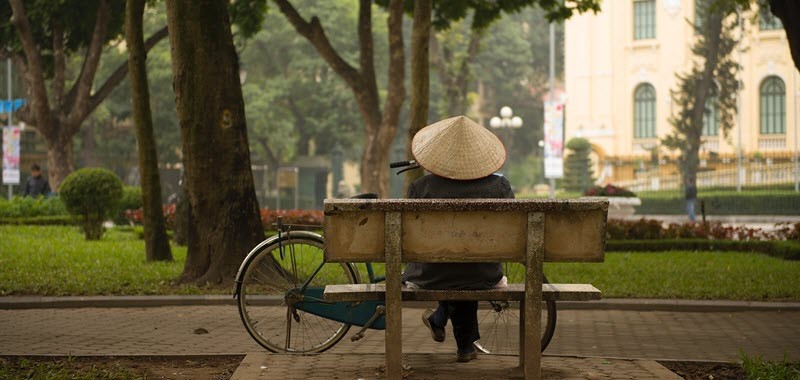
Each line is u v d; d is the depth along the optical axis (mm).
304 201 103062
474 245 8633
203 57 19547
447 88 67312
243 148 19859
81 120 49562
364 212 8555
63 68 49781
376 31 105125
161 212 25125
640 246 32875
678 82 91125
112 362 10812
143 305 17562
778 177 82250
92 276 20891
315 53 103938
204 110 19578
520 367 9789
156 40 45625
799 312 17328
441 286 9359
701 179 84188
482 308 11281
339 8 102562
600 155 93188
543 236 8578
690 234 34688
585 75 94438
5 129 60250
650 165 90312
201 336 13852
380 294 9094
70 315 16328
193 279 19641
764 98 89812
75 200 33344
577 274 22438
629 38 93562
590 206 8570
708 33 83125
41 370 9930
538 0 39344
